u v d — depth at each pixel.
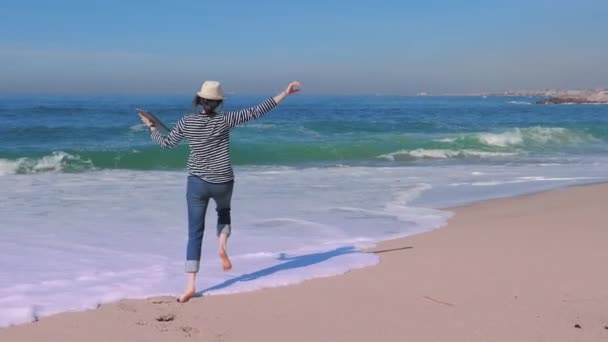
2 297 4.27
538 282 4.73
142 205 8.59
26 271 5.05
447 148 19.73
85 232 6.73
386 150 18.30
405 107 61.16
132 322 3.81
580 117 42.09
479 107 66.81
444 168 14.35
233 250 5.94
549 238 6.43
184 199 9.19
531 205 8.83
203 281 4.79
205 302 4.24
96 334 3.60
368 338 3.58
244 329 3.72
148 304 4.18
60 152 15.20
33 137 19.88
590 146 21.14
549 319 3.90
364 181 11.58
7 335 3.56
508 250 5.86
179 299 4.27
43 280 4.77
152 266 5.28
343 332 3.68
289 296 4.39
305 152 17.45
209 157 4.35
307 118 35.06
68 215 7.76
